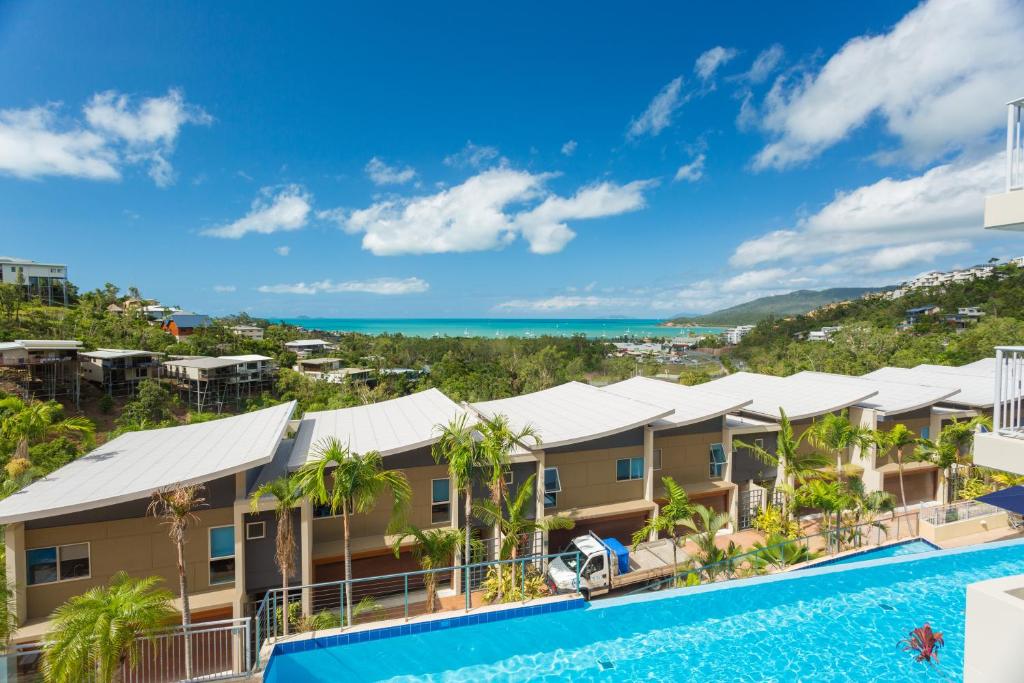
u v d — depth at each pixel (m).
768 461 27.38
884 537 23.25
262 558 19.62
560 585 20.53
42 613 17.22
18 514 15.81
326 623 17.28
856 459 32.81
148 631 12.10
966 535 22.25
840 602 16.16
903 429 28.64
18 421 34.03
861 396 32.34
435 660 13.36
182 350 96.81
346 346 154.75
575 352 164.00
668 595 15.16
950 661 13.36
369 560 22.19
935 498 33.47
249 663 11.93
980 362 48.78
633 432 26.94
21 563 16.77
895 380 44.28
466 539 18.94
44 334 82.31
